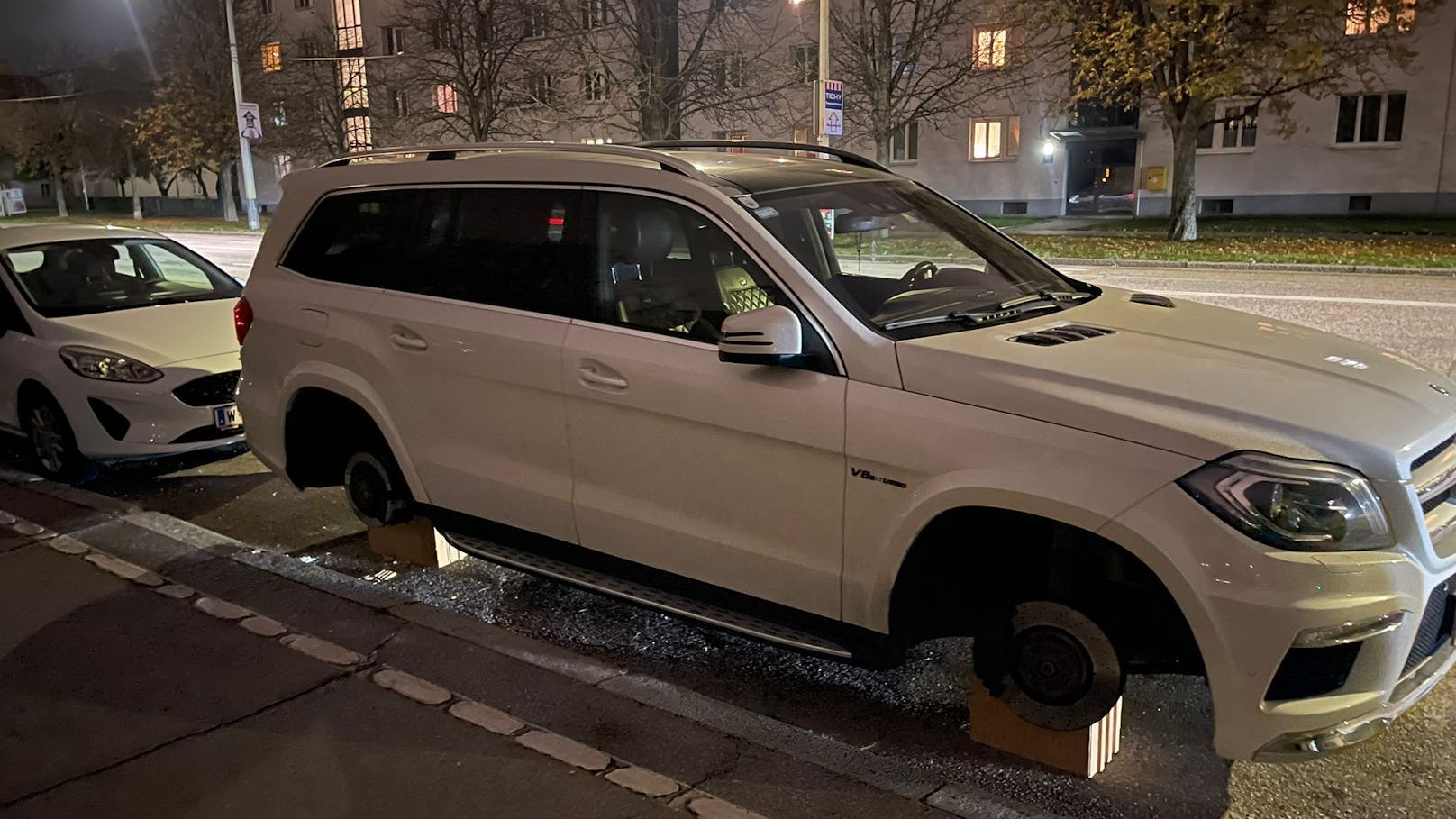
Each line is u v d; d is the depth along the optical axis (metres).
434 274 4.69
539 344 4.23
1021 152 36.56
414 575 5.25
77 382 6.59
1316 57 22.36
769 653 4.39
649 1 25.20
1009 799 3.28
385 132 41.31
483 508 4.61
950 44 35.41
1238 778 3.39
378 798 3.27
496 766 3.44
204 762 3.49
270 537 5.88
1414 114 31.25
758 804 3.22
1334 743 2.91
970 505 3.22
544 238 4.31
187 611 4.71
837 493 3.52
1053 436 3.11
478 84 32.78
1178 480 2.93
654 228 4.00
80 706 3.88
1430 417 3.16
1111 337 3.62
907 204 4.49
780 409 3.59
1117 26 23.70
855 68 30.50
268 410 5.31
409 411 4.78
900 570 3.45
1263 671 2.85
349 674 4.09
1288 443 2.91
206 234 38.78
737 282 3.78
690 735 3.63
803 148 4.92
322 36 48.66
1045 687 3.40
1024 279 4.38
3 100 59.38
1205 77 23.48
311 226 5.21
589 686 3.99
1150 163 35.03
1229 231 28.31
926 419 3.31
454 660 4.20
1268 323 4.04
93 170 59.88
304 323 5.11
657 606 4.07
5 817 3.21
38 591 4.97
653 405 3.91
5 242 7.50
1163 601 3.11
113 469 7.31
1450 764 3.44
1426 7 23.72
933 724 3.79
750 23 32.19
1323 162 32.75
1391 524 2.89
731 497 3.80
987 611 3.46
